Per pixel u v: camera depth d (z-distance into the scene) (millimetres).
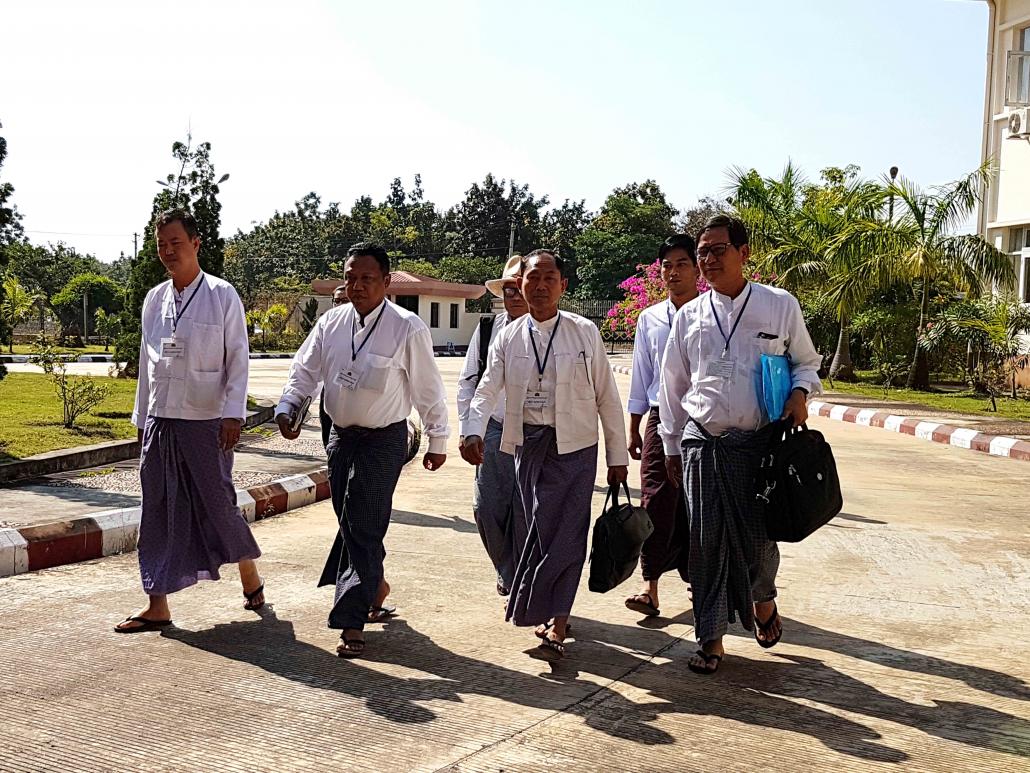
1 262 11352
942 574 6195
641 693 4129
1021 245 22969
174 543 4914
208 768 3371
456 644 4754
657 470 5320
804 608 5441
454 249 74188
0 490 8203
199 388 4898
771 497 4273
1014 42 23000
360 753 3502
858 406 17781
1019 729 3768
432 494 8883
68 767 3367
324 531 7348
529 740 3627
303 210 78875
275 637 4824
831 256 22328
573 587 4535
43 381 20531
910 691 4172
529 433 4691
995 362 20891
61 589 5668
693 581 4500
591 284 61312
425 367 4910
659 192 70625
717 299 4516
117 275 79625
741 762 3449
